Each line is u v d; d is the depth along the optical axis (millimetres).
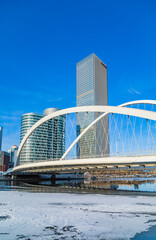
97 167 49250
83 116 154625
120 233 11188
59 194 31750
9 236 10586
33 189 42656
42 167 61562
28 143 147875
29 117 158125
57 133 165125
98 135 109875
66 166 52469
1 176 112875
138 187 53812
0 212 16422
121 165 42219
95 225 12656
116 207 19094
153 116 38969
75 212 16484
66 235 10781
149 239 10266
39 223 13031
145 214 15930
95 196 28953
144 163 36938
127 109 44312
